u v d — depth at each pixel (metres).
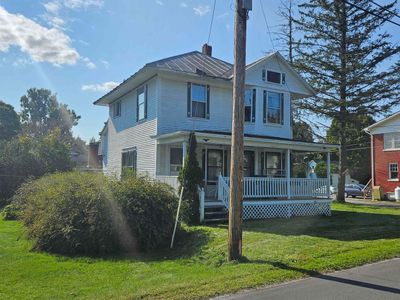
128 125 21.28
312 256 8.80
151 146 18.25
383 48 25.73
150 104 18.53
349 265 8.06
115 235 11.20
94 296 6.57
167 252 11.07
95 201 11.40
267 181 16.66
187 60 20.12
